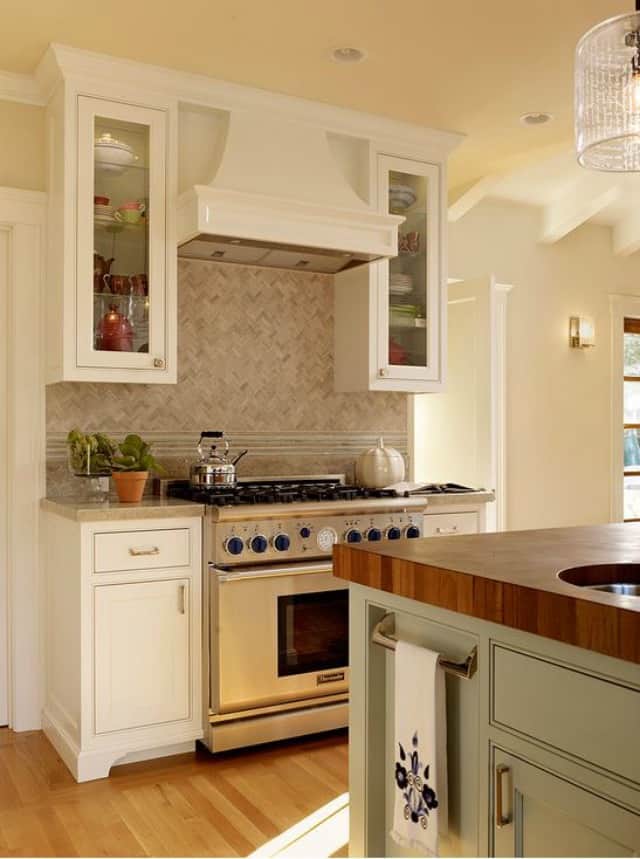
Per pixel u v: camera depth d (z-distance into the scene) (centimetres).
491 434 425
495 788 145
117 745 285
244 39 297
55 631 318
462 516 375
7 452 336
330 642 322
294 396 396
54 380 322
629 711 119
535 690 136
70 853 230
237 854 231
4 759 300
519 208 552
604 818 123
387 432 423
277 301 391
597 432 589
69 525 296
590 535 208
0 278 335
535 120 376
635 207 564
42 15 279
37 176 336
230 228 321
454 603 149
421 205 394
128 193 326
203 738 303
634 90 181
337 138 375
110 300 322
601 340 593
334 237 345
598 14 281
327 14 279
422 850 163
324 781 280
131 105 321
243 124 342
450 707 161
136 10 276
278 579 307
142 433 358
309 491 340
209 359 374
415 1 271
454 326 452
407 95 347
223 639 297
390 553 174
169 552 295
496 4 274
